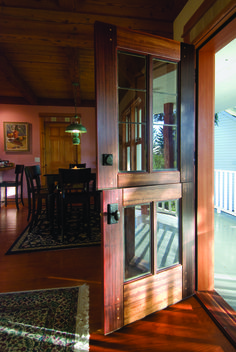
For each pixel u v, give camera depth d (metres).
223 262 2.21
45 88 4.88
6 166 5.02
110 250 1.29
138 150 1.44
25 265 2.18
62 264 2.20
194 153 1.63
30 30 2.14
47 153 5.71
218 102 4.22
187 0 1.79
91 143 5.82
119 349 1.19
